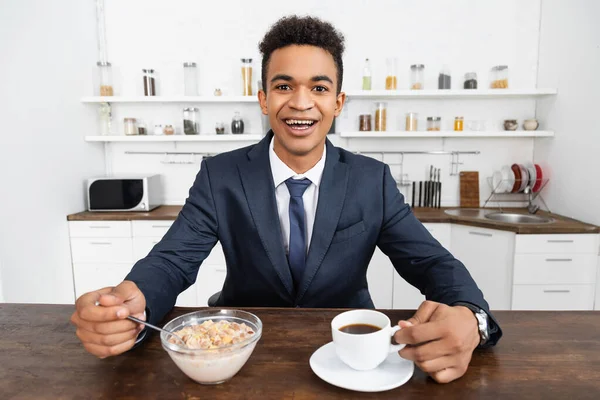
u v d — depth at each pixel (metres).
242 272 1.16
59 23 2.47
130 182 2.66
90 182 2.63
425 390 0.63
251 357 0.73
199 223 1.10
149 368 0.70
